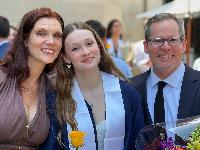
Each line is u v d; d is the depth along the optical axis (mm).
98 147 3449
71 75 3547
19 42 3486
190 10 6336
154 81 3701
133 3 12258
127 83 3645
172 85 3643
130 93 3564
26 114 3434
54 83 3600
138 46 8695
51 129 3459
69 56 3477
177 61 3588
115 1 11930
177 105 3600
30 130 3418
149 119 3641
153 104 3672
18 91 3465
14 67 3467
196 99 3564
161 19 3535
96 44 3477
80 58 3430
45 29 3398
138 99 3578
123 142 3494
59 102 3475
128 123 3504
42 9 3457
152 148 3207
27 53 3496
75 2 11047
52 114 3475
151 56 3619
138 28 12312
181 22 3578
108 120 3453
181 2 6441
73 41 3430
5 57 3578
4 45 6215
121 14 12078
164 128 3262
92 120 3457
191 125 3260
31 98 3523
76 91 3506
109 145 3449
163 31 3508
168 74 3648
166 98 3643
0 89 3426
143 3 12305
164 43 3514
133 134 3520
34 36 3412
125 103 3520
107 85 3562
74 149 3398
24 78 3465
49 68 3621
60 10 10430
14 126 3387
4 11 9523
